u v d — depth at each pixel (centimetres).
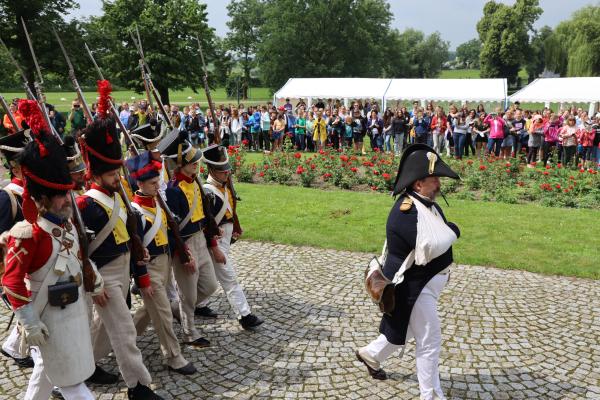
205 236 504
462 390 418
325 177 1337
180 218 473
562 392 416
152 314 429
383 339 406
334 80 2905
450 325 534
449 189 1241
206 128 1998
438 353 374
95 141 366
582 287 641
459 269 702
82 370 326
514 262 721
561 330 524
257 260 739
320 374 441
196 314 559
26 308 302
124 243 388
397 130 1989
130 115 1862
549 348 487
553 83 2472
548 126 1661
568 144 1619
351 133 2025
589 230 888
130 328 389
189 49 3759
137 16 3659
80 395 328
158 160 419
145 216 424
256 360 464
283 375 439
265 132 2088
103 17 3597
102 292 373
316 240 823
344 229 891
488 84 2603
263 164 1454
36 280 314
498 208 1061
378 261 393
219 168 520
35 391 343
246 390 417
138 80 3650
